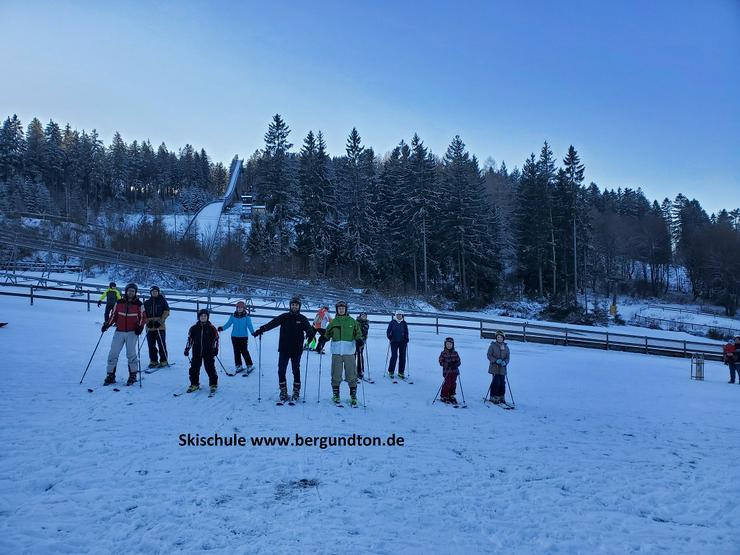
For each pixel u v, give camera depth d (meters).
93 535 4.16
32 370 10.50
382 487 5.69
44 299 25.20
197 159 147.12
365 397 10.77
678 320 55.06
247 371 12.16
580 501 5.72
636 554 4.49
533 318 52.56
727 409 12.50
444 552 4.29
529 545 4.54
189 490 5.21
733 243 67.81
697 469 7.19
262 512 4.82
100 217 86.44
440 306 51.78
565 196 58.38
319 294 35.72
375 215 60.62
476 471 6.50
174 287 41.62
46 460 5.71
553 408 11.31
